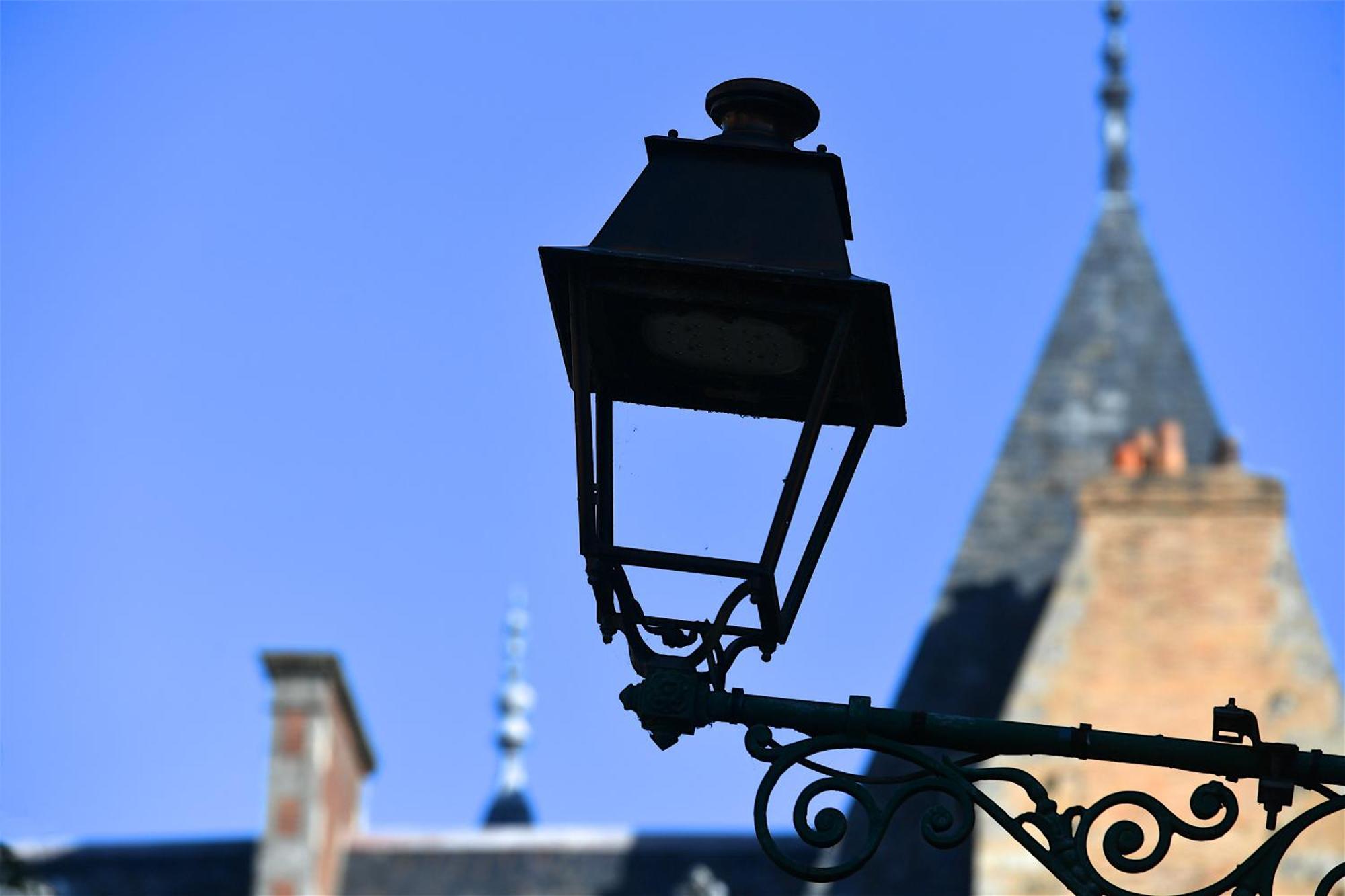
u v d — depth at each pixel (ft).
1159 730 103.60
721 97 26.48
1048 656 105.50
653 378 25.16
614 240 24.80
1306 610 105.40
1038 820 23.99
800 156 25.61
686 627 24.67
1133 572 106.63
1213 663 104.73
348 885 119.44
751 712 24.36
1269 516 107.14
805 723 24.36
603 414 25.07
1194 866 97.09
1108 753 24.34
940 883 104.06
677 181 25.30
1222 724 24.52
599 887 116.47
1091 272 132.26
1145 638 105.50
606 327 24.86
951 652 115.65
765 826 23.97
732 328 24.53
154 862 118.93
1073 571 106.93
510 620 153.07
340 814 121.60
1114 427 126.52
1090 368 128.67
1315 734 102.99
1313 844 96.73
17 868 75.20
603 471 24.79
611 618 24.58
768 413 25.30
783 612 24.63
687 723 24.32
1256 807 97.60
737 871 114.83
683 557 24.40
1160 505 107.55
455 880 118.93
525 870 119.03
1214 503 107.45
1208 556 106.63
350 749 123.54
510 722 151.02
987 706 113.19
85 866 118.62
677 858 117.29
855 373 24.86
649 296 24.44
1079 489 118.62
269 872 116.26
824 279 24.18
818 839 23.91
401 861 120.06
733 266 24.22
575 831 119.44
